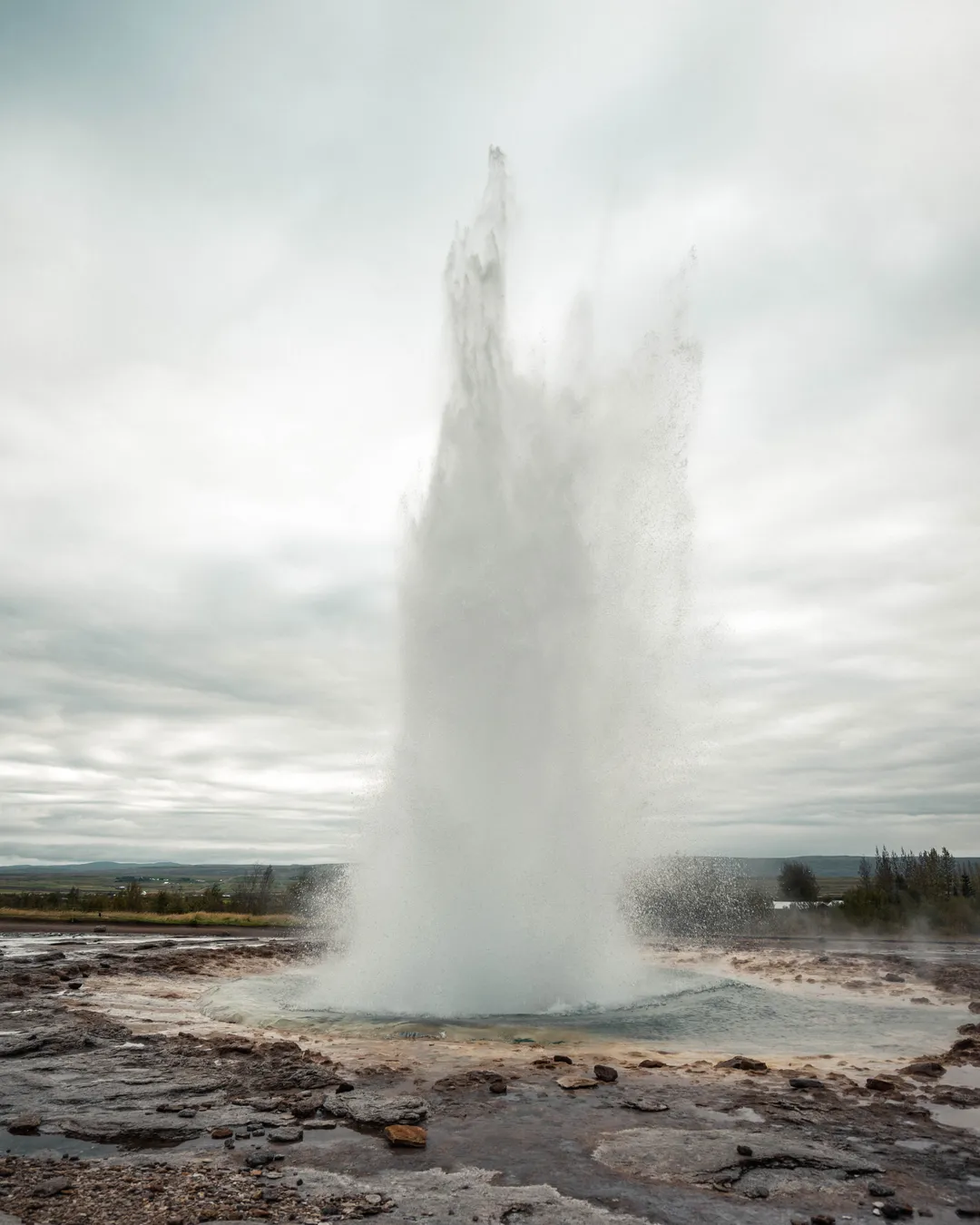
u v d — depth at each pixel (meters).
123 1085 11.27
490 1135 9.43
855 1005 18.62
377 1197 7.63
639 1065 12.87
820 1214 7.35
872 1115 10.25
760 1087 11.55
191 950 30.11
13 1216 7.10
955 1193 7.85
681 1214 7.32
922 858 54.09
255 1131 9.53
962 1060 13.38
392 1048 13.89
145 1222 7.00
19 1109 10.25
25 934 39.81
